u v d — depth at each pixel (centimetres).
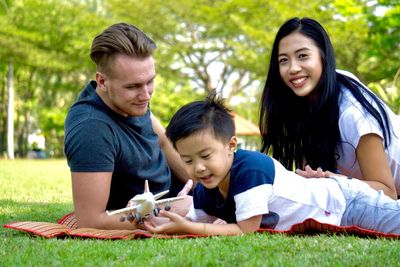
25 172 1270
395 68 1736
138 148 409
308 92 420
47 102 3506
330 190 372
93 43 387
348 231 350
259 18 2331
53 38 2706
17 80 3353
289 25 424
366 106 406
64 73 3111
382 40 1600
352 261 274
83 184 379
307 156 437
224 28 2797
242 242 315
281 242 314
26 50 2688
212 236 337
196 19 2767
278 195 361
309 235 353
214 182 348
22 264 277
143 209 350
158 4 2756
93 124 383
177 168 470
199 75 3136
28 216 495
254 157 359
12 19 2669
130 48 377
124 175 408
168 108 3186
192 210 389
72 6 2803
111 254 293
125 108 389
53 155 3894
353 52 1814
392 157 423
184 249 298
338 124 412
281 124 448
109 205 422
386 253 287
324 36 422
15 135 3828
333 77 417
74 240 337
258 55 2505
